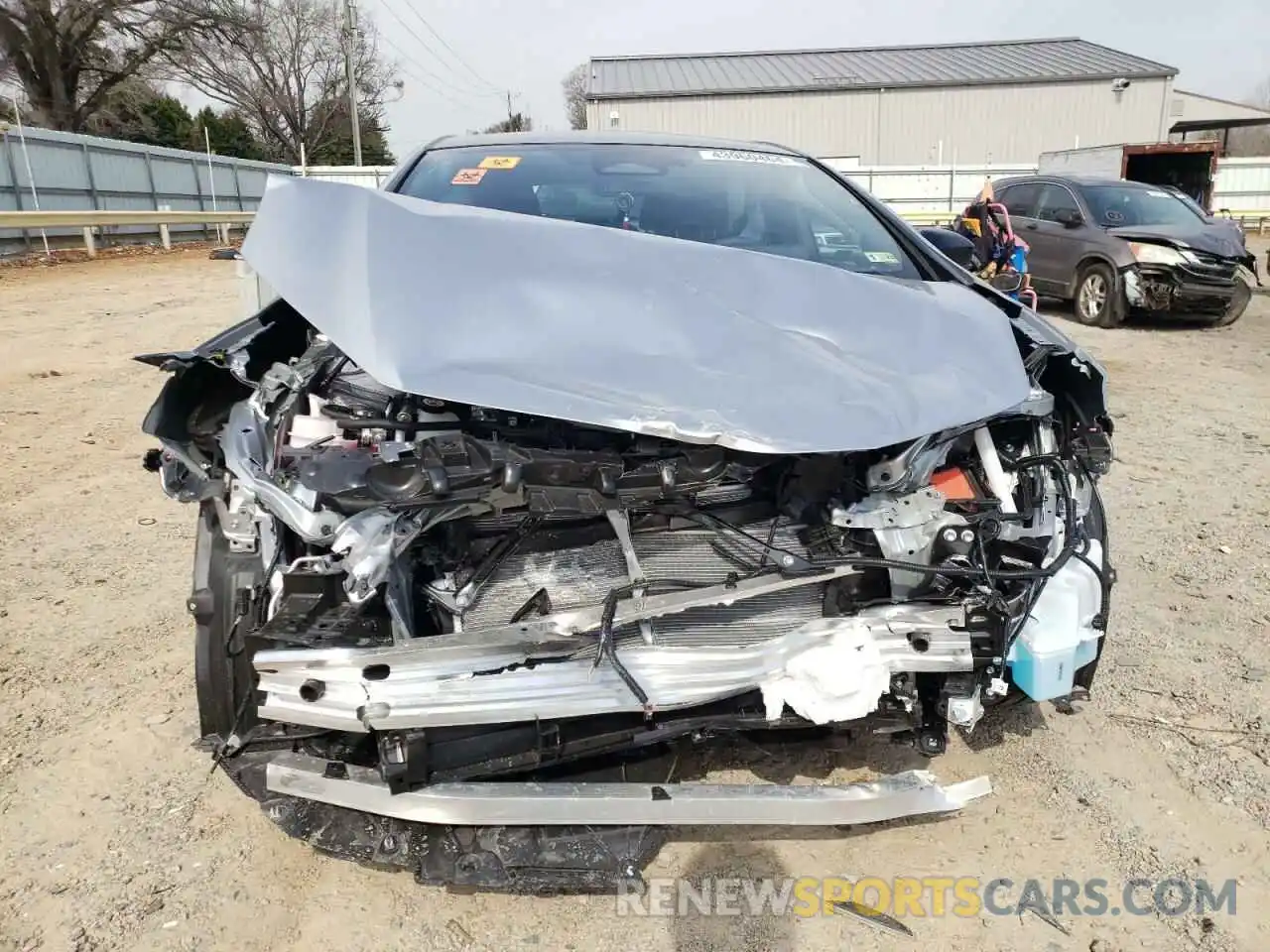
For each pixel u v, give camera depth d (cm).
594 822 213
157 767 284
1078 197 1177
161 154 2361
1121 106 3331
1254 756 291
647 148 372
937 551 230
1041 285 1199
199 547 235
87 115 3362
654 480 215
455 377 205
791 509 241
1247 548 447
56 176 1978
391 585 209
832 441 209
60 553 438
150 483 540
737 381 218
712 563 238
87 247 1847
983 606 229
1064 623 245
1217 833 259
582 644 210
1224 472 564
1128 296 1081
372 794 212
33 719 306
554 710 206
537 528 235
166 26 3316
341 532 201
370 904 234
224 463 228
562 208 327
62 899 233
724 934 226
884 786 231
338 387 250
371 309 216
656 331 225
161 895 235
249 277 350
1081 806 270
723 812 218
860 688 219
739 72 3572
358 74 4819
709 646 220
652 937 225
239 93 4534
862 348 236
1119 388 802
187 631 366
